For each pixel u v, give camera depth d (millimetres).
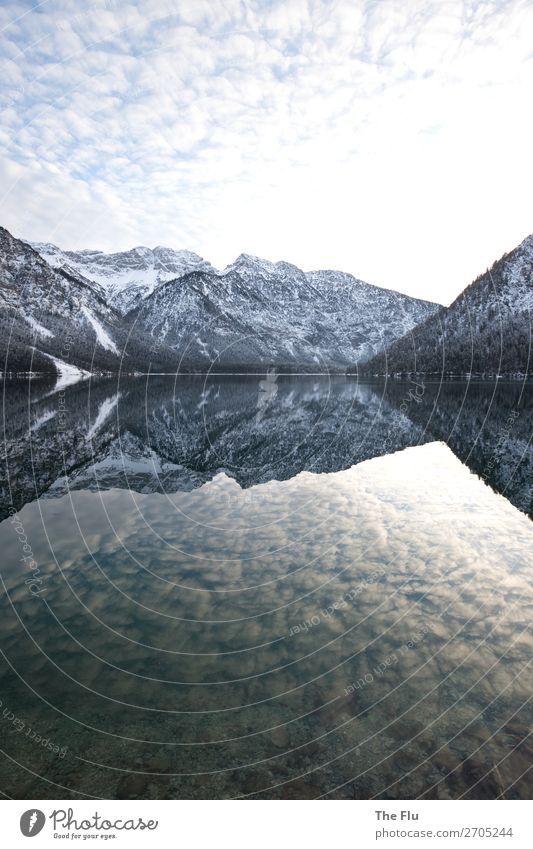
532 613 5938
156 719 4363
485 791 3592
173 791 3670
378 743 4023
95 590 6840
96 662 5176
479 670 4859
